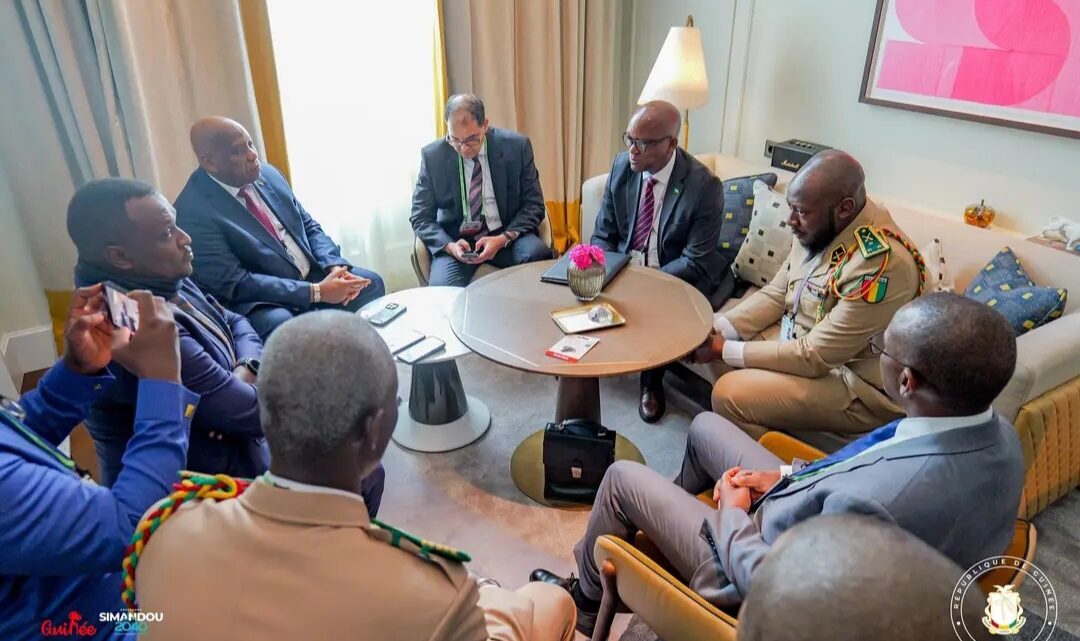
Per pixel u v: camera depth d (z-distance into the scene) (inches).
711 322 83.3
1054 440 76.7
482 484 90.7
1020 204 102.3
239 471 61.7
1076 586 72.8
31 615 40.3
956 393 44.5
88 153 104.7
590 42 146.4
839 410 81.0
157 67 105.7
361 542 31.4
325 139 128.6
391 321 93.3
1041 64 93.7
